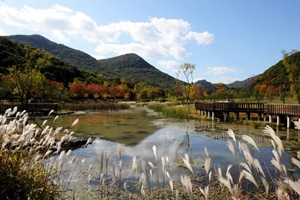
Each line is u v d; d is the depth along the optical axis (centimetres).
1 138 411
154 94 8544
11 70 2709
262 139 1573
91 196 622
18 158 400
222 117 2911
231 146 219
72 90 6906
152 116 3431
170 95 7100
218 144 1465
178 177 841
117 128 2184
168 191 688
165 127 2262
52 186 430
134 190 694
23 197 352
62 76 8575
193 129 2114
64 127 2089
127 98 8912
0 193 345
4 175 363
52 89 4916
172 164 1019
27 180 376
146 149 1335
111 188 700
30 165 400
